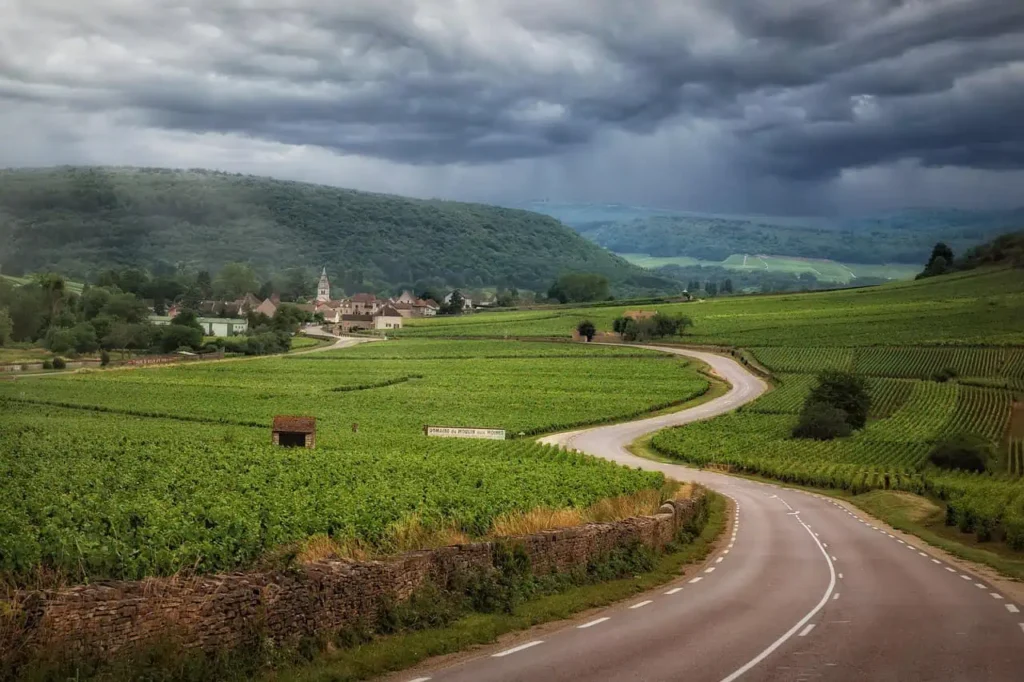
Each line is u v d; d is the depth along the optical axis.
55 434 71.31
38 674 13.05
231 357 188.88
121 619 14.48
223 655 15.23
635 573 29.66
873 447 102.06
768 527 48.78
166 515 33.78
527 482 52.38
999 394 139.50
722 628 20.95
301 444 77.94
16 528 28.38
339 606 18.00
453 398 133.12
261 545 27.75
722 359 185.88
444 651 17.78
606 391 144.75
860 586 28.73
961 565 35.06
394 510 37.03
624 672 16.27
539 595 23.67
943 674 16.77
